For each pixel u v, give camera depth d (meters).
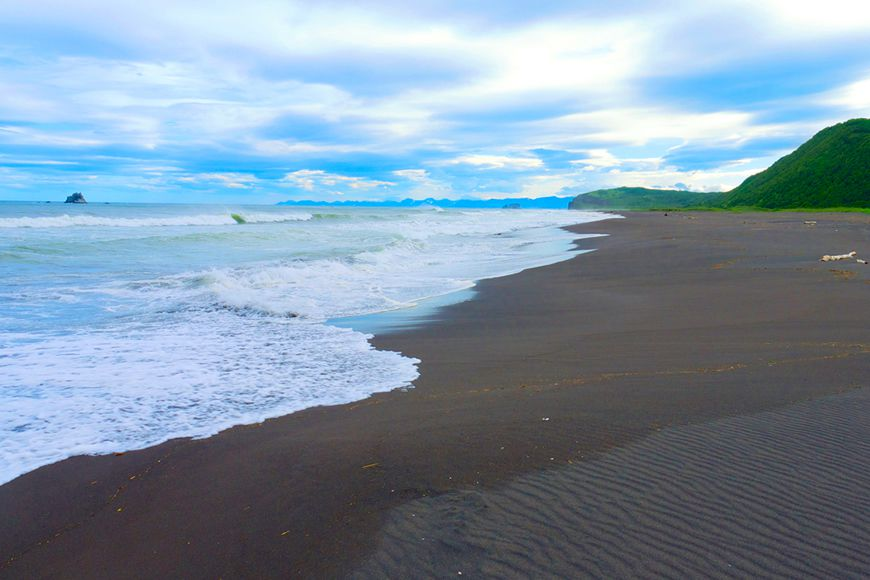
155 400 5.38
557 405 4.98
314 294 11.72
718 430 4.26
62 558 2.97
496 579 2.61
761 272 13.28
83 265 14.88
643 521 3.05
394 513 3.24
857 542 2.80
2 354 6.95
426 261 18.48
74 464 4.05
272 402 5.34
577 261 17.59
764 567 2.63
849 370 5.70
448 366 6.53
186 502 3.49
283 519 3.25
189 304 10.30
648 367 6.16
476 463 3.85
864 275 12.00
